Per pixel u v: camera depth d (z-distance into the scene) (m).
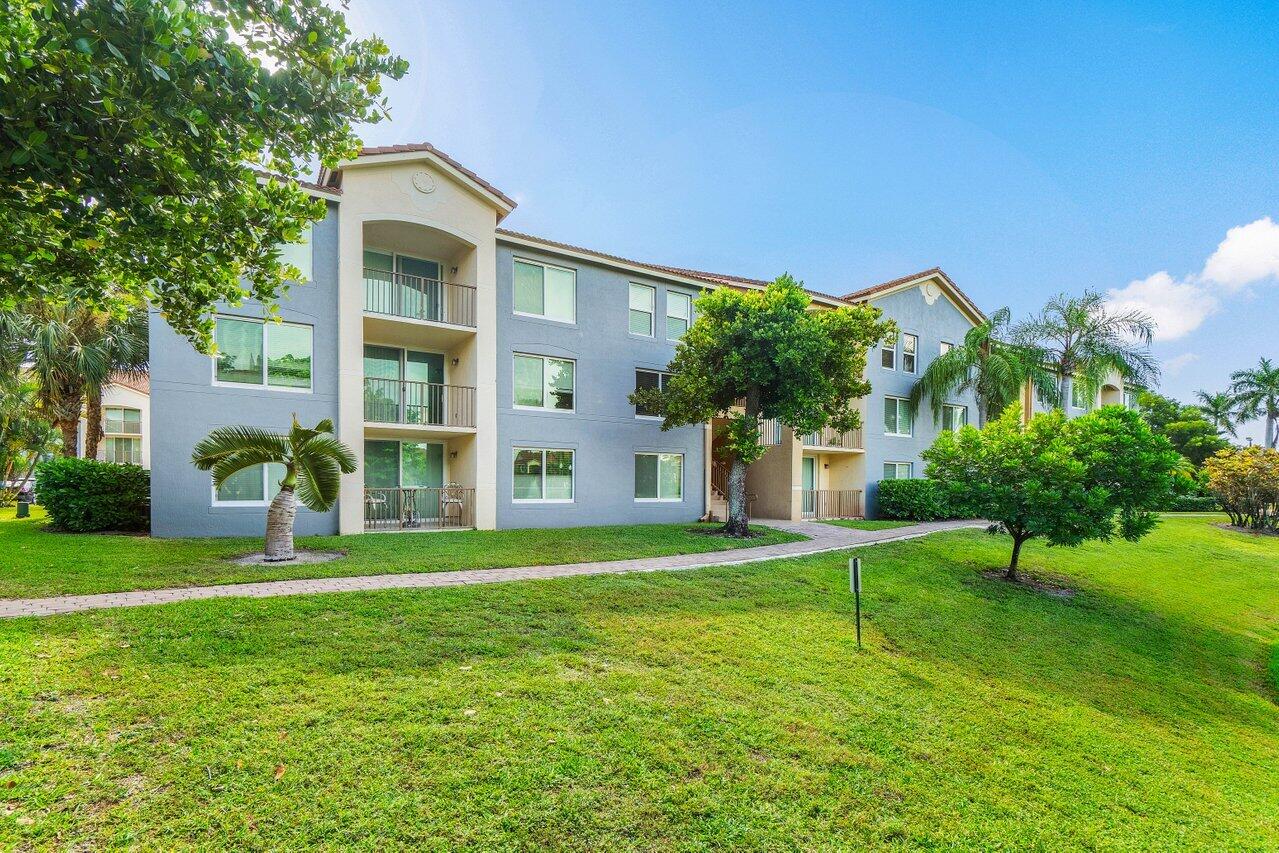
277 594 7.94
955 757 5.40
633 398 17.27
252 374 13.48
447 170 15.30
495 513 16.05
